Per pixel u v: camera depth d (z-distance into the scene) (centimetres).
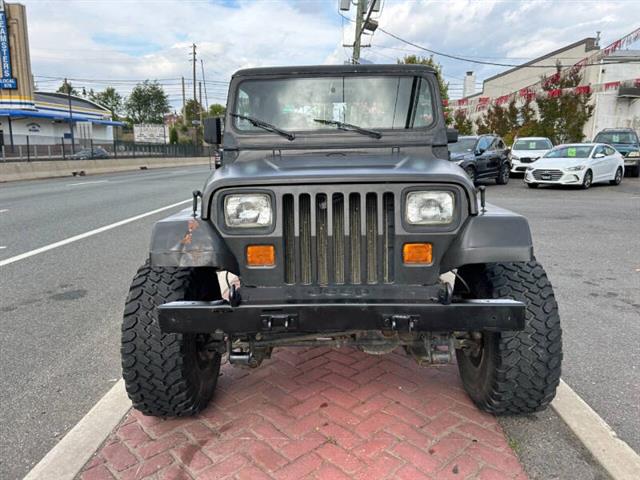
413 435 263
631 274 577
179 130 7212
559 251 697
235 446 257
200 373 282
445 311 225
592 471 235
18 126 4269
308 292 243
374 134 331
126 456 251
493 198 1291
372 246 244
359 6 2081
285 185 241
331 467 239
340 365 347
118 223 949
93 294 518
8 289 536
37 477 234
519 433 265
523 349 252
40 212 1098
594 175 1530
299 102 339
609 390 311
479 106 3616
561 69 2961
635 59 2867
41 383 330
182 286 263
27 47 3045
